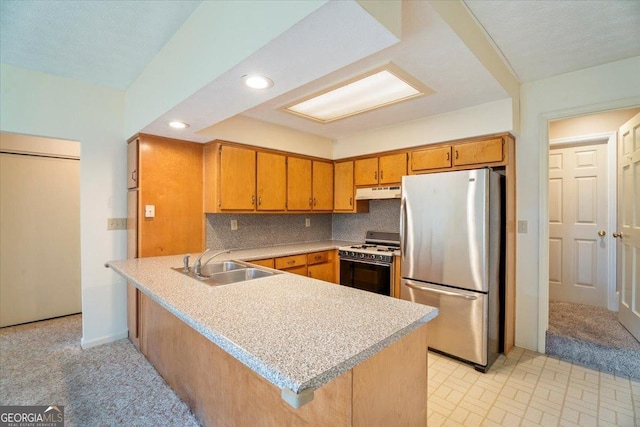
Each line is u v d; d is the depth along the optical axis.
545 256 2.68
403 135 3.29
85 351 2.66
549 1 1.66
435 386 2.20
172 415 1.85
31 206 3.38
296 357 0.91
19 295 3.31
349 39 1.28
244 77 1.62
